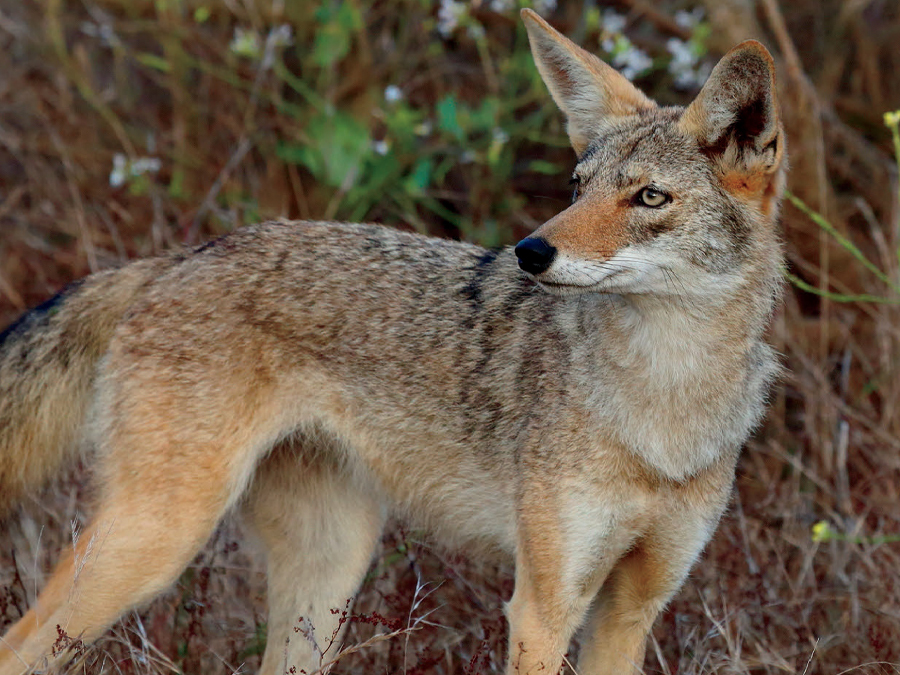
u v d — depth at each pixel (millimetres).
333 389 8875
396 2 15023
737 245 8031
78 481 10781
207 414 8477
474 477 8719
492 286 8820
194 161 14477
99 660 9109
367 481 9219
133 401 8539
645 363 8023
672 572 8422
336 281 8852
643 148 8039
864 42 15156
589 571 8141
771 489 11469
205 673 9570
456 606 10234
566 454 8078
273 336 8695
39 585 9844
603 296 8133
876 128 15188
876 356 13078
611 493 8086
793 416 13117
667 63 14555
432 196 14609
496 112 13734
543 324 8484
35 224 14445
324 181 14219
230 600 10359
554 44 8797
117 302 9031
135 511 8375
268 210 14266
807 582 10648
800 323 13227
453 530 8992
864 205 13211
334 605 9500
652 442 8047
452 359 8688
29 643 8156
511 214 14508
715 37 14414
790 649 9930
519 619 8156
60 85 14758
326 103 13836
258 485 9445
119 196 14477
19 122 15117
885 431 11930
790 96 13227
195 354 8562
